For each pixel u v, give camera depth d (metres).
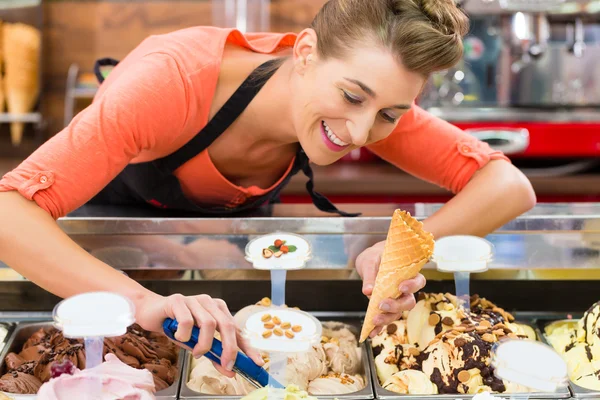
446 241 1.52
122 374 1.27
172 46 1.53
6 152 3.88
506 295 1.70
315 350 1.44
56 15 3.92
